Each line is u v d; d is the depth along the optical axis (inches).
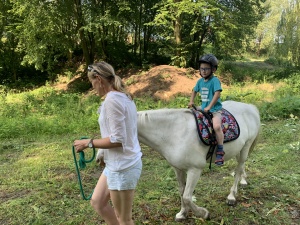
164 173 214.1
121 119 99.7
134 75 693.3
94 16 666.8
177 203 171.8
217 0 713.6
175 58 718.5
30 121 353.4
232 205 167.6
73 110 450.9
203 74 148.3
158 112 138.6
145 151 266.7
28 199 178.1
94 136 319.3
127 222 112.8
